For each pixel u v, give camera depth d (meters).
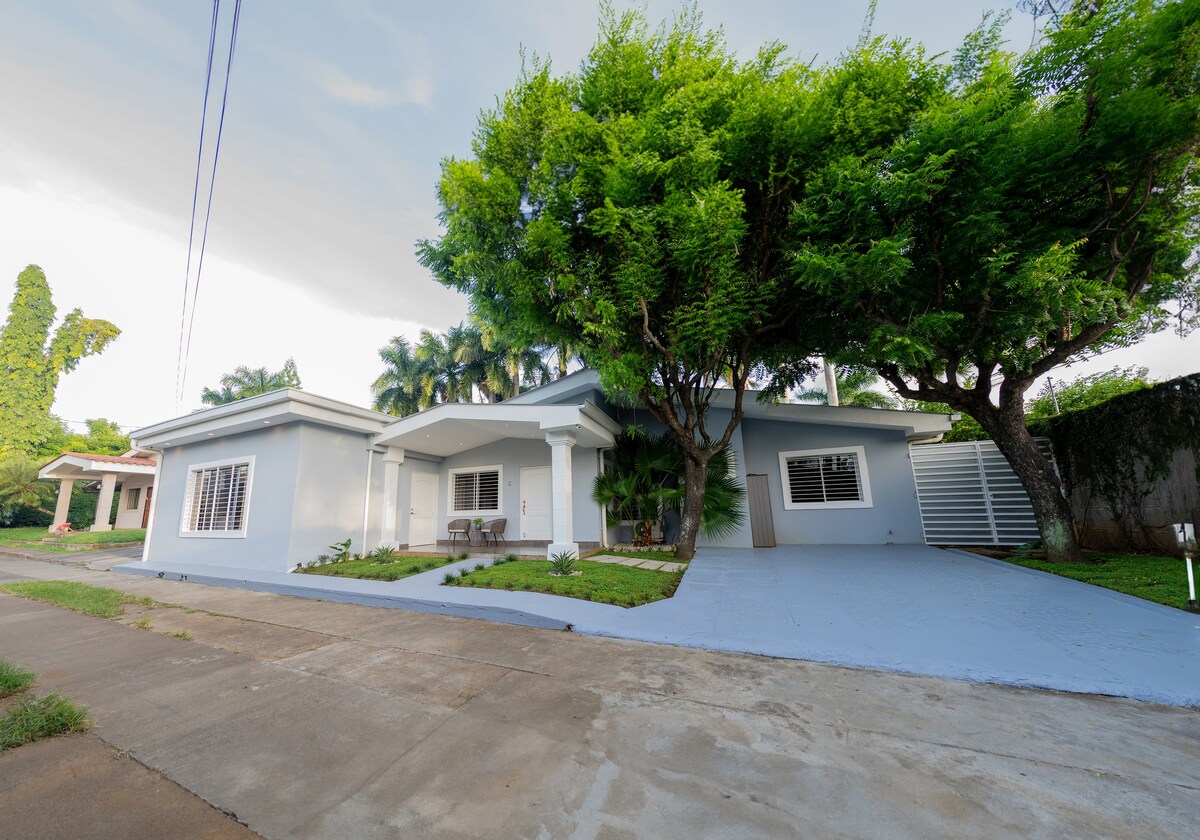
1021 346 6.89
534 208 8.09
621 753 2.46
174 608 6.39
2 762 2.46
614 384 8.33
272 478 9.70
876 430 11.80
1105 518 8.32
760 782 2.17
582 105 8.22
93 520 24.88
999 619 4.64
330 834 1.87
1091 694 3.10
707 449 9.83
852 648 3.96
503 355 23.67
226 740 2.69
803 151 7.18
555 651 4.29
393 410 24.91
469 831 1.88
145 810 2.04
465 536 12.99
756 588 6.48
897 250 5.97
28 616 5.93
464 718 2.93
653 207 7.14
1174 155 5.83
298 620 5.66
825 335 9.10
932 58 6.91
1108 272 6.81
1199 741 2.49
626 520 11.98
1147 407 7.39
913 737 2.58
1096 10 5.89
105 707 3.17
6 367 28.48
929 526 10.82
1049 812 1.92
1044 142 5.82
